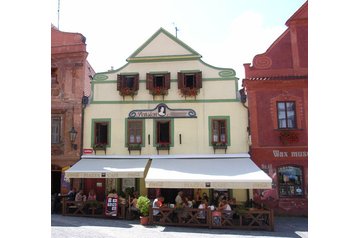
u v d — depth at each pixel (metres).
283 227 14.09
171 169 15.91
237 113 18.08
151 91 18.59
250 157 17.44
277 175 17.20
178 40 19.17
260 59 18.55
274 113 17.75
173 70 18.91
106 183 18.06
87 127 18.77
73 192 17.33
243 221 14.12
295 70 18.20
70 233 11.55
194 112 18.31
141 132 18.44
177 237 11.65
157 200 14.73
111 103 18.88
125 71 19.14
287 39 18.64
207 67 18.75
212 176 14.70
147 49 19.23
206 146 17.92
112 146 18.42
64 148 18.59
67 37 19.64
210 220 13.73
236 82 18.42
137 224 14.12
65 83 19.27
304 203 16.81
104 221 14.61
